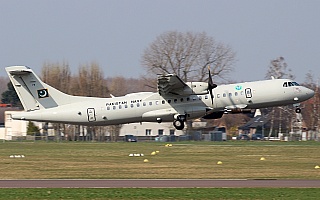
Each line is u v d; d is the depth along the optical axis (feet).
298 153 452.76
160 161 384.06
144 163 367.66
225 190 222.07
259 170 316.40
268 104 467.11
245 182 252.21
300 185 239.71
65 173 302.66
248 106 465.88
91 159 400.47
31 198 204.85
